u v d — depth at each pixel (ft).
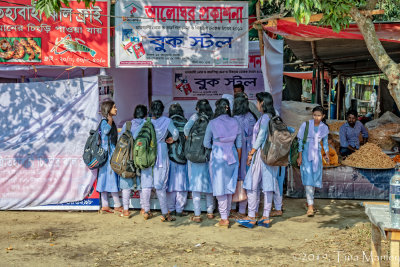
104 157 23.67
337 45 32.78
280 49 31.19
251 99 35.58
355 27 25.20
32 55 24.63
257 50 35.22
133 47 24.99
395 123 33.58
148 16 24.98
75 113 24.88
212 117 22.76
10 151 24.68
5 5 24.45
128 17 24.90
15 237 20.29
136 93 36.50
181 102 36.40
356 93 84.89
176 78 36.27
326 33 25.62
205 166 22.66
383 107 52.34
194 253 18.20
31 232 21.13
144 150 22.20
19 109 24.97
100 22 24.79
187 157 22.11
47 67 31.32
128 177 23.27
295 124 31.42
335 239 19.83
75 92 24.90
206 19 25.26
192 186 22.75
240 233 21.11
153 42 25.08
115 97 34.17
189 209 24.95
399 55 36.68
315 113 23.81
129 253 18.20
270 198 22.12
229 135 21.52
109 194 25.29
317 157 23.68
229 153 21.57
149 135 22.41
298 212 25.05
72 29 24.72
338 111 53.93
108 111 23.73
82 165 24.79
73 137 24.84
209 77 36.01
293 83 57.16
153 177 22.88
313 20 23.93
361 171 27.84
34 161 24.77
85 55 24.89
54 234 20.85
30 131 24.93
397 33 25.54
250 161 21.98
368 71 53.42
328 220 23.22
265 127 21.36
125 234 20.92
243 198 23.11
